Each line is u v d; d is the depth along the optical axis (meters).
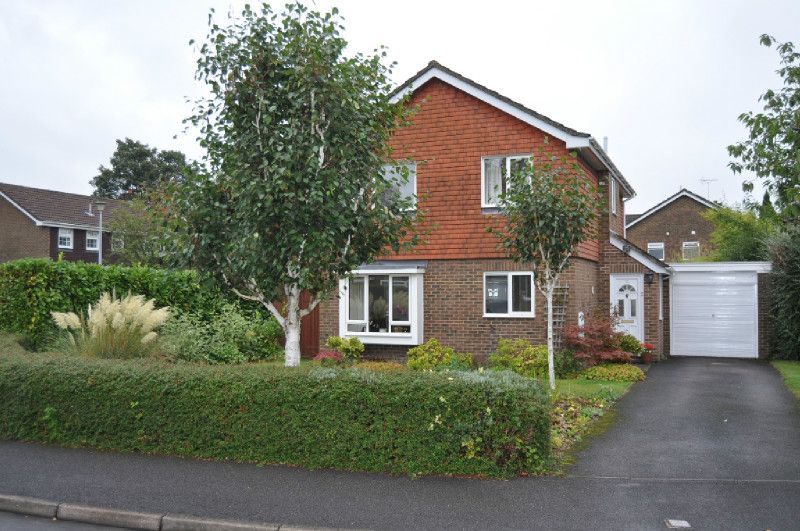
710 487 6.93
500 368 14.77
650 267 18.94
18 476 7.46
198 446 8.23
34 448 8.65
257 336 17.53
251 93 8.88
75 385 8.72
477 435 7.39
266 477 7.38
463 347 16.78
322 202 8.47
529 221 12.48
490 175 16.89
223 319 17.02
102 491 6.95
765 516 6.11
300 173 8.34
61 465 7.88
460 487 7.00
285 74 8.82
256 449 8.00
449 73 16.94
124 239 33.56
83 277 14.42
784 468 7.59
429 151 17.28
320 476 7.42
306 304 19.44
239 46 8.84
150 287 16.06
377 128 9.45
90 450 8.55
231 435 8.11
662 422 10.20
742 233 27.19
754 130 10.14
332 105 8.80
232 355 15.98
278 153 8.30
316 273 9.07
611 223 20.20
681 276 20.94
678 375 15.95
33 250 38.59
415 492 6.85
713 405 11.65
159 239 9.40
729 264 20.34
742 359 19.83
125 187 59.75
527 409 7.45
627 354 15.62
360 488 6.99
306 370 8.19
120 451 8.48
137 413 8.46
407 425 7.53
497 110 16.78
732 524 5.93
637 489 6.89
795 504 6.41
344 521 6.09
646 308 19.08
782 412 10.95
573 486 7.00
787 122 10.16
